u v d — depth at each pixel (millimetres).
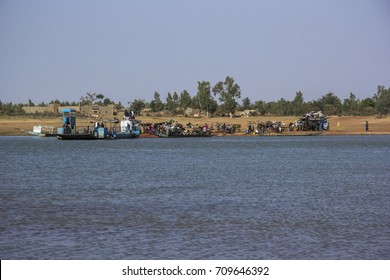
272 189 133625
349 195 123438
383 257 71312
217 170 183625
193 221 92688
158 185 141750
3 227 88188
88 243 77812
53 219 94625
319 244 77312
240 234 83188
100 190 132125
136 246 76375
